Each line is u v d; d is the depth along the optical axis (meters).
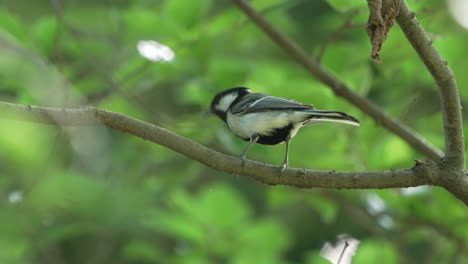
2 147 5.71
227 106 10.05
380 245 10.81
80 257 12.84
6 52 7.11
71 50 11.43
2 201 10.04
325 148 10.40
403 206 9.95
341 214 14.63
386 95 12.04
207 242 10.83
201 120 11.03
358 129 10.22
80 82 11.34
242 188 14.83
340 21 12.47
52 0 10.07
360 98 9.68
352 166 10.15
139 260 13.13
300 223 14.94
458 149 6.12
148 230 12.45
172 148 6.52
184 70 11.10
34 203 9.97
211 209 10.61
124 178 12.52
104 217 10.73
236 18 10.82
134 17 10.22
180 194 10.99
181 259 11.45
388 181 6.37
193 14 10.29
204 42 10.61
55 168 8.70
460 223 9.84
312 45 14.88
